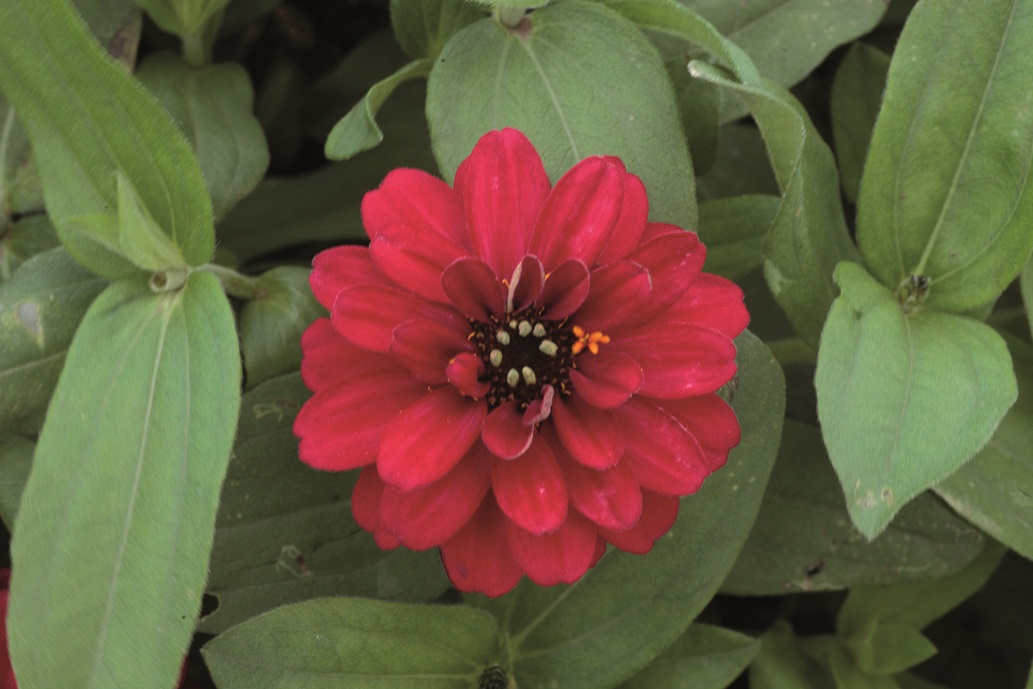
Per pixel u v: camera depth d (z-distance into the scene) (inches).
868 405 12.2
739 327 11.8
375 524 11.9
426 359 11.5
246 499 13.1
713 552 12.8
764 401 12.7
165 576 11.7
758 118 12.4
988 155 12.9
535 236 11.8
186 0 13.7
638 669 12.9
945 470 12.0
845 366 12.2
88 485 11.9
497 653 12.9
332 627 12.2
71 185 12.2
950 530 13.6
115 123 12.1
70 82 11.9
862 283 12.8
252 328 13.4
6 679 12.8
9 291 12.8
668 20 13.0
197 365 12.0
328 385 11.7
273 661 12.1
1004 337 13.8
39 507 11.8
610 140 12.8
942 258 13.2
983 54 12.7
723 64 13.9
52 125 12.1
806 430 13.8
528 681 13.1
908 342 12.8
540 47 13.0
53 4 11.6
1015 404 13.5
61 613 11.7
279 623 12.1
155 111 12.1
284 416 13.1
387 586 13.3
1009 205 12.9
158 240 12.2
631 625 13.0
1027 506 13.2
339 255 11.9
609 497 11.5
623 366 11.4
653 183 12.8
